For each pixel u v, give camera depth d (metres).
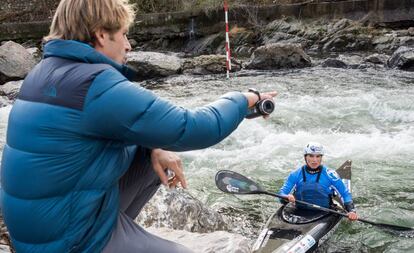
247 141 7.52
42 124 1.38
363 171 6.26
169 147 1.46
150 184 1.88
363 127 7.96
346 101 9.16
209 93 10.96
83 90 1.38
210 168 6.60
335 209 4.95
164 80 13.20
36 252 1.46
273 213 4.98
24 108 1.43
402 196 5.53
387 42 16.14
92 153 1.42
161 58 14.02
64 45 1.45
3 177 1.47
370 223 4.64
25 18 21.47
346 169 5.81
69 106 1.37
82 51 1.43
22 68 13.94
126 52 1.62
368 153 6.88
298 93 10.27
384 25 17.77
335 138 7.51
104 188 1.48
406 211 5.19
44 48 1.53
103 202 1.50
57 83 1.40
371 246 4.50
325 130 7.88
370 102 9.00
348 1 18.05
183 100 10.23
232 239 3.24
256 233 4.73
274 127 8.01
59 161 1.39
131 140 1.42
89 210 1.46
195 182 6.11
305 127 8.02
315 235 4.37
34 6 21.55
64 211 1.43
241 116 1.61
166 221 3.97
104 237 1.53
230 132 1.56
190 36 19.48
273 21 18.73
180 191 4.29
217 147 7.38
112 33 1.53
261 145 7.36
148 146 1.45
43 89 1.42
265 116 1.71
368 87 10.52
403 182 5.89
